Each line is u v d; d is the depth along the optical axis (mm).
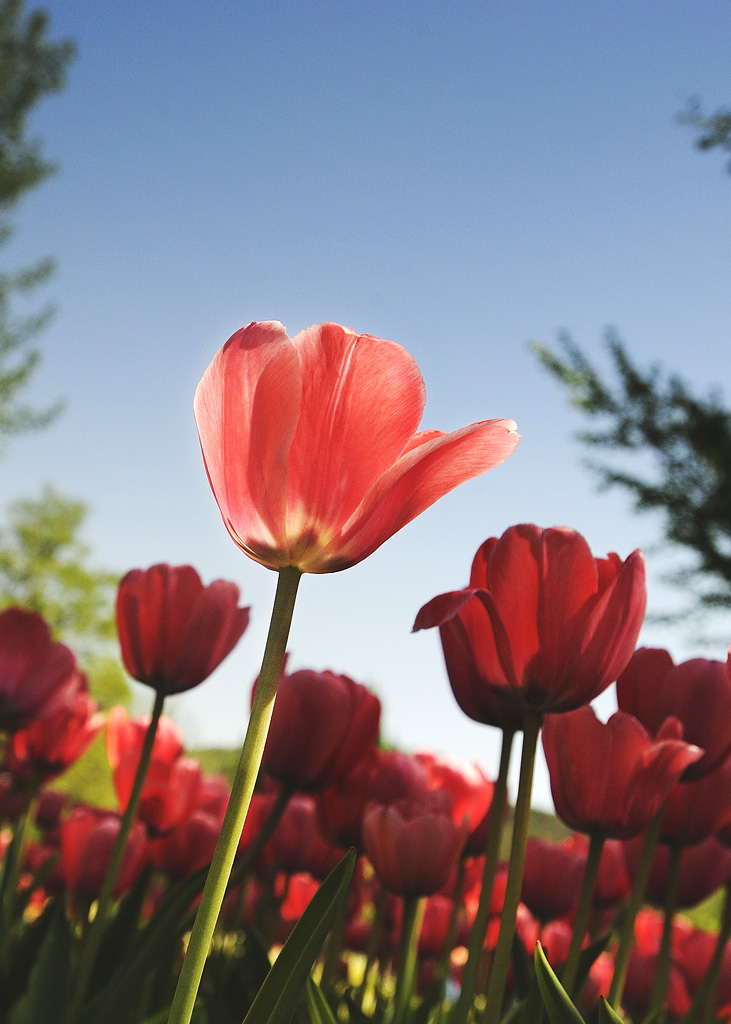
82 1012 549
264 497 410
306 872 751
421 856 590
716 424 5832
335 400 415
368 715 636
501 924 448
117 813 829
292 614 409
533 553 463
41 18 11727
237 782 391
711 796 565
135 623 619
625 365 6152
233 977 583
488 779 740
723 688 529
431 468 413
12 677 784
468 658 521
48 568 10102
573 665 457
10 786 981
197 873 544
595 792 493
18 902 762
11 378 10828
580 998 649
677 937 881
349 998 568
